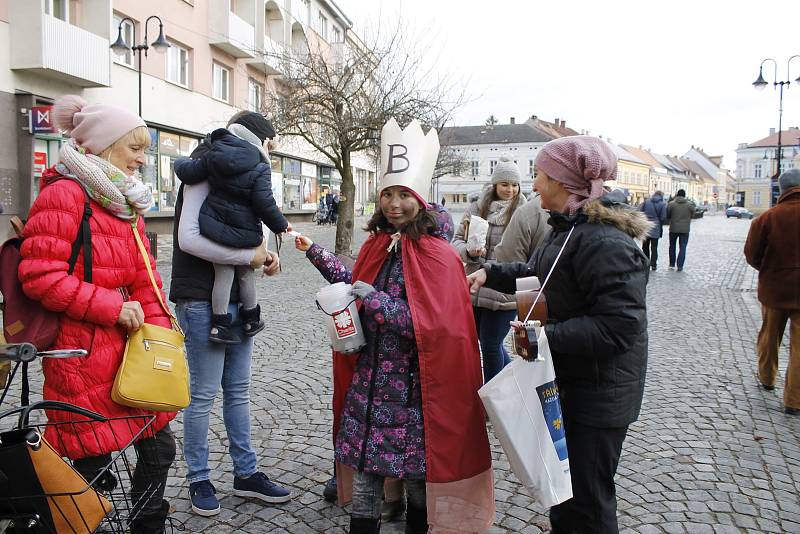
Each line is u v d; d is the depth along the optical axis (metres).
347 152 15.47
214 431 4.04
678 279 12.88
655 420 4.43
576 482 2.27
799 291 4.63
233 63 24.62
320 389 4.99
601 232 2.15
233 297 3.04
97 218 2.31
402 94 15.32
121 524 2.07
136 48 14.84
